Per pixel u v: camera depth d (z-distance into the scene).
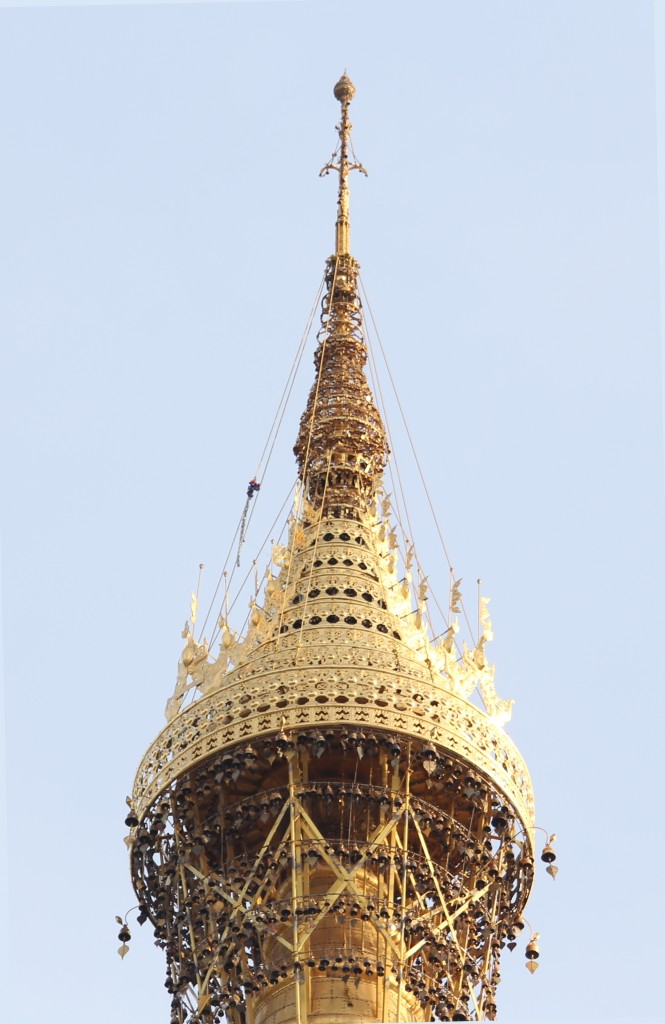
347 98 155.25
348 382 143.00
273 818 115.56
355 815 115.19
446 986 111.19
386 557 130.12
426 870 113.19
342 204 152.50
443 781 116.06
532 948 111.31
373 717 114.88
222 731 115.88
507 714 120.50
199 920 113.88
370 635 121.69
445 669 120.19
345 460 138.25
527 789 119.06
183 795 117.06
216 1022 111.50
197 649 122.38
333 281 148.50
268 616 124.38
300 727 114.88
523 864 117.50
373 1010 110.19
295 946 109.38
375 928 112.69
